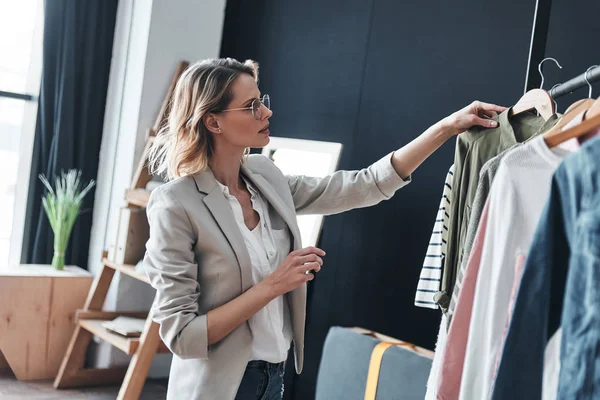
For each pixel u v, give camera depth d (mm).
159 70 4473
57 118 4629
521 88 2965
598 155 1107
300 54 4117
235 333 1907
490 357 1342
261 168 2180
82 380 4250
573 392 1145
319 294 3785
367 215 3578
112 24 4738
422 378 2646
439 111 3305
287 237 2104
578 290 1142
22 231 4699
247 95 1971
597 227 1104
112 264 4211
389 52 3584
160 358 4621
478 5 3191
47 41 4594
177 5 4500
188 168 2006
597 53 2645
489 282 1377
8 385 4137
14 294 4207
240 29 4582
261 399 1991
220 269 1915
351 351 2984
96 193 4777
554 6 2820
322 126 3910
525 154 1346
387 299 3422
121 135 4594
